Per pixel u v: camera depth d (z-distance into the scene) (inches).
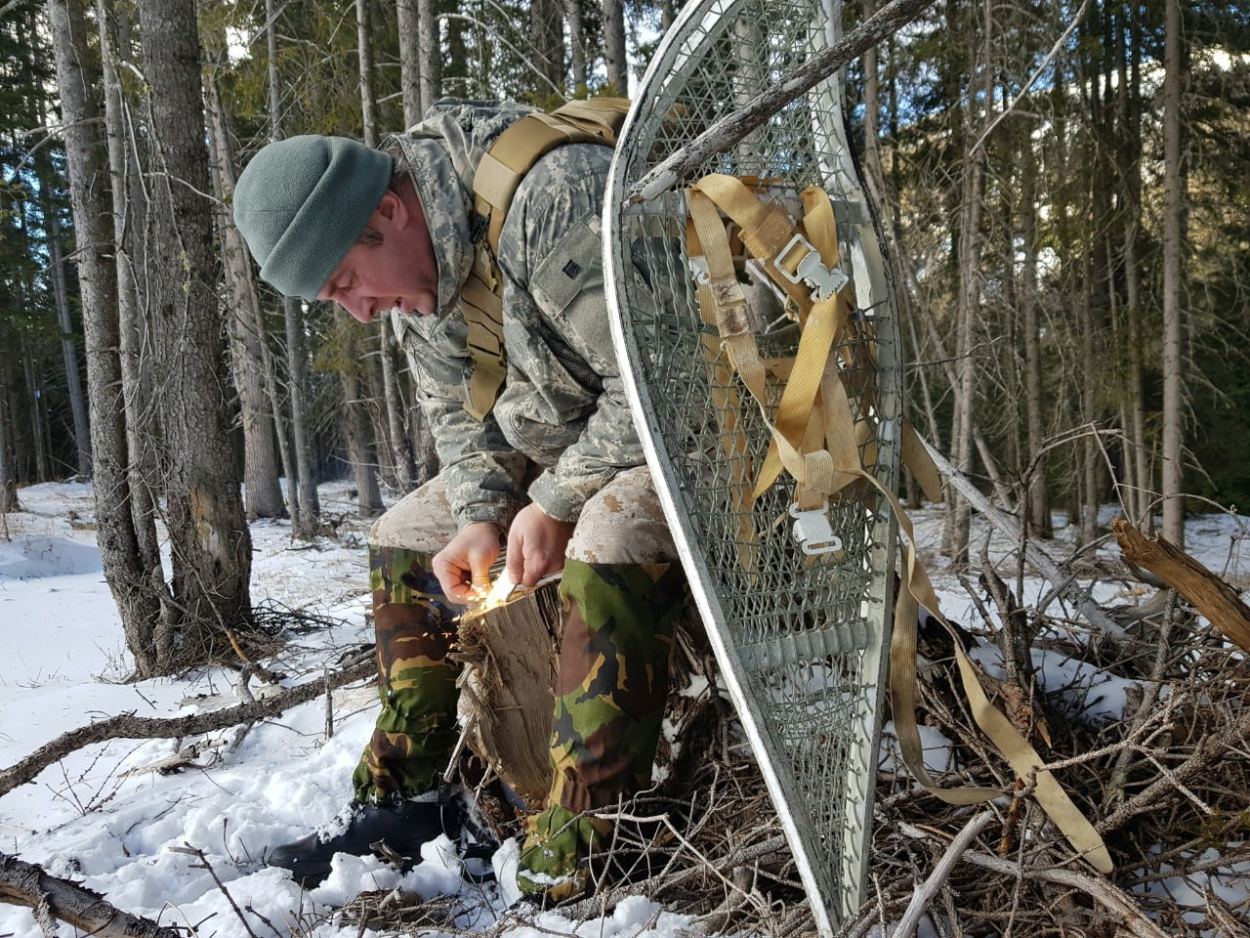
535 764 69.7
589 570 57.5
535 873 58.8
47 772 96.7
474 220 63.3
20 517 552.1
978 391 335.9
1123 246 401.7
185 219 170.1
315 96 394.0
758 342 58.7
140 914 60.8
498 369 68.7
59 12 169.6
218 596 165.9
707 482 53.4
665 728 74.5
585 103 66.9
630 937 51.7
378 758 71.7
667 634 59.7
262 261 61.7
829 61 44.1
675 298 54.4
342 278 64.2
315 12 399.9
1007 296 382.6
